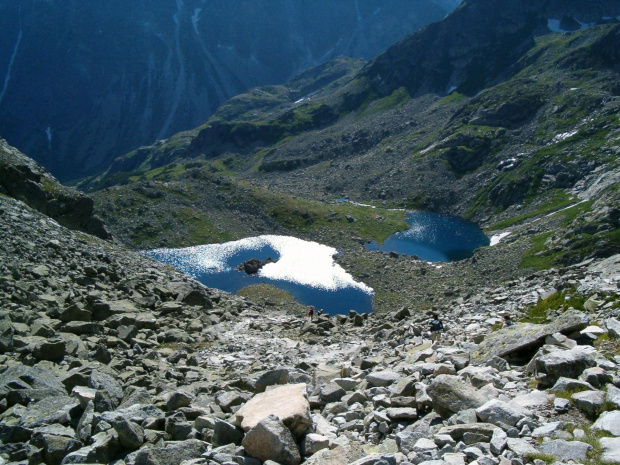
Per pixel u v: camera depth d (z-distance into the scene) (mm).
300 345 31781
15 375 16250
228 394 15648
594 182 162750
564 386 11242
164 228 151250
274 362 25953
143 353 25016
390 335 32500
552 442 8859
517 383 13039
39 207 55750
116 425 12055
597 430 9211
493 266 110688
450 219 189250
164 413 13969
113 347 25047
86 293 31281
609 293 22422
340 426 12695
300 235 157125
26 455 12039
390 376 16281
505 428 9953
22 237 36594
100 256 40531
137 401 14867
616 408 9844
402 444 10555
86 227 61844
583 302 23188
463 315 32750
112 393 15453
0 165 54531
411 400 12898
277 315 43656
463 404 11352
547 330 15953
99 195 161125
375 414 12508
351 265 129500
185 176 185250
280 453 10391
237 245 147375
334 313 100625
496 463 8656
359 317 42531
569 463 8320
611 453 8281
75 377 16703
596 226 109938
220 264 131500
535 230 138250
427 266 124500
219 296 45469
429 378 14867
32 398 15000
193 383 20203
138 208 157125
